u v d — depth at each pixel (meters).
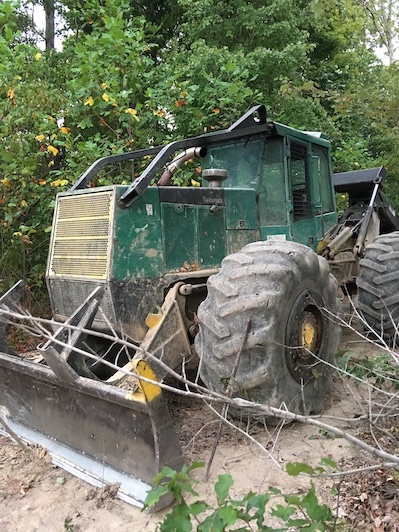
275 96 9.12
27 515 2.53
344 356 3.77
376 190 5.70
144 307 3.38
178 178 5.77
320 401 3.40
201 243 3.76
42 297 6.20
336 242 4.92
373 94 6.96
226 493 1.81
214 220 3.87
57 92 5.91
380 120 7.71
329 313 3.32
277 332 2.91
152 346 3.16
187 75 7.63
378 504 2.42
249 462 2.86
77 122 6.32
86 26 9.74
